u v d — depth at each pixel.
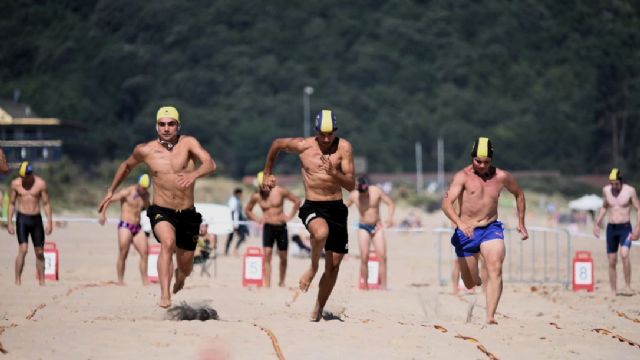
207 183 181.50
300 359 19.28
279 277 46.09
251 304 33.22
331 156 25.22
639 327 28.02
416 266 63.25
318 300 26.14
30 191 39.88
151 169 26.08
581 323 28.70
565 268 60.34
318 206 25.23
